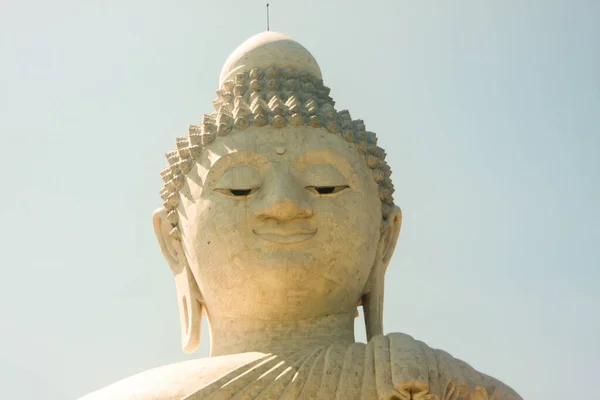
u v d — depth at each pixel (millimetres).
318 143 25953
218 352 26203
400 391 22969
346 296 26125
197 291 26750
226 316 26172
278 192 25266
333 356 23938
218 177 25906
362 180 26281
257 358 24375
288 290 25484
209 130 26391
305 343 25703
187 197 26359
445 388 23391
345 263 25844
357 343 24375
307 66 28062
